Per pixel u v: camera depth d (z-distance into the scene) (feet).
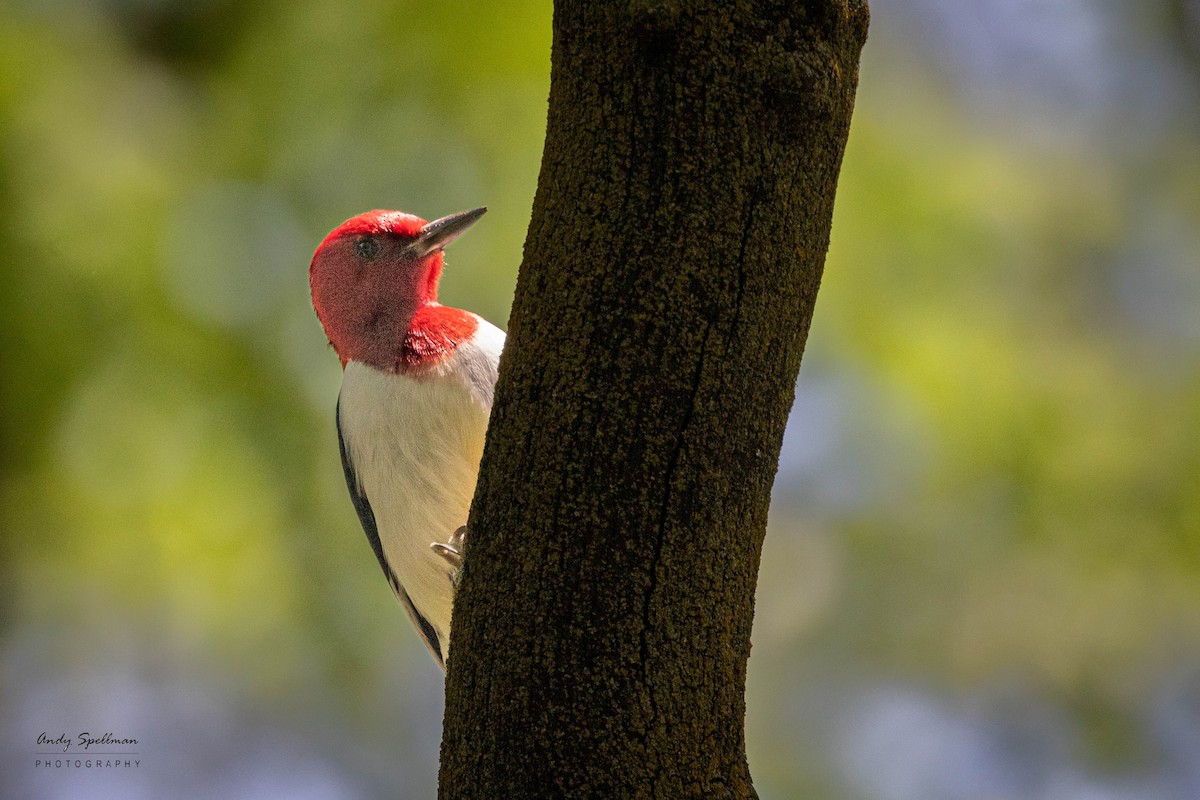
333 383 36.70
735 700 15.25
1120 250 44.78
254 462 36.24
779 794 44.06
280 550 36.68
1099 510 41.14
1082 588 42.42
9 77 36.37
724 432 14.79
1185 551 41.24
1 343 35.40
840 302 38.83
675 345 14.64
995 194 42.65
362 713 41.81
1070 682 43.47
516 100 37.52
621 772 14.67
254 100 38.75
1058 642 43.06
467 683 15.26
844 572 44.27
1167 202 46.65
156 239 36.24
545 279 15.07
